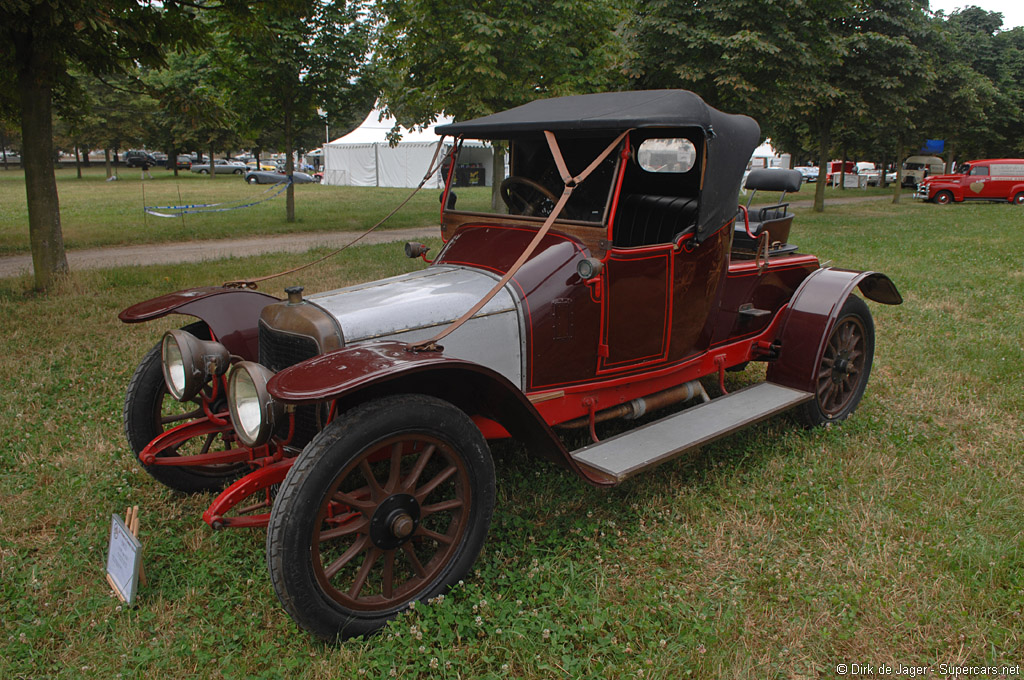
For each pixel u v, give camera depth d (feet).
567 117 11.64
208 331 13.28
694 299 13.07
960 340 22.21
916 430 15.48
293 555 8.14
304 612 8.36
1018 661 8.68
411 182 108.99
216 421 11.79
